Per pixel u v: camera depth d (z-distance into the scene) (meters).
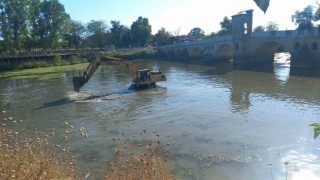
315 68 56.72
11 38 75.06
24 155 7.07
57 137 20.69
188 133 21.34
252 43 72.50
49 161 7.04
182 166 15.93
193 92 37.06
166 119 25.16
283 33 63.06
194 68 67.75
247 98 32.88
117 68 73.44
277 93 35.25
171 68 69.50
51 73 63.41
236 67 65.62
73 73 62.34
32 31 81.44
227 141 19.53
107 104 31.59
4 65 70.81
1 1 72.38
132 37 131.75
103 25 120.81
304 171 15.09
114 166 8.57
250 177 14.73
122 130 22.56
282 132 20.95
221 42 81.56
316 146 18.14
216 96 34.38
